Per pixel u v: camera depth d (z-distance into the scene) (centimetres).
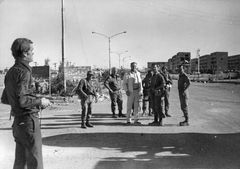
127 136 830
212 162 569
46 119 1200
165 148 687
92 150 676
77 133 884
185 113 1006
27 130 350
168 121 1107
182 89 998
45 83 2428
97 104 1823
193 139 782
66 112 1441
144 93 1277
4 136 848
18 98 333
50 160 597
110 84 1238
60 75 2559
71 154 643
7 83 350
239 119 1140
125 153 646
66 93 2291
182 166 546
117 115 1277
